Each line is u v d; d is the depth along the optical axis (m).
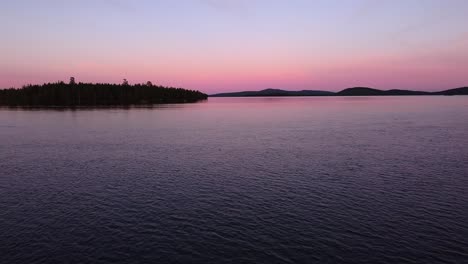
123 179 29.00
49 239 17.67
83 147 45.41
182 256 15.95
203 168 32.91
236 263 15.34
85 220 20.08
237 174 30.48
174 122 82.25
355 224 19.34
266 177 29.38
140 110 136.00
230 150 42.66
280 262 15.39
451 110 117.81
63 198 24.06
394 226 19.05
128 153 40.97
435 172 30.20
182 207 22.19
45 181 28.47
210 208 21.98
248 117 98.50
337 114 107.50
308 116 100.06
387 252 16.23
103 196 24.48
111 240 17.55
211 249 16.58
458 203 22.45
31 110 133.50
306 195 24.41
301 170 31.70
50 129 66.31
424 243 17.06
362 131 60.19
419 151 40.00
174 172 31.41
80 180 28.75
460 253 16.09
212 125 74.62
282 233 18.27
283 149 42.94
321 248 16.64
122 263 15.39
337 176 29.41
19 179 29.02
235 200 23.47
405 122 75.69
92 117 97.19
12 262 15.45
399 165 33.12
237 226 19.17
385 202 22.78
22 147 45.34
